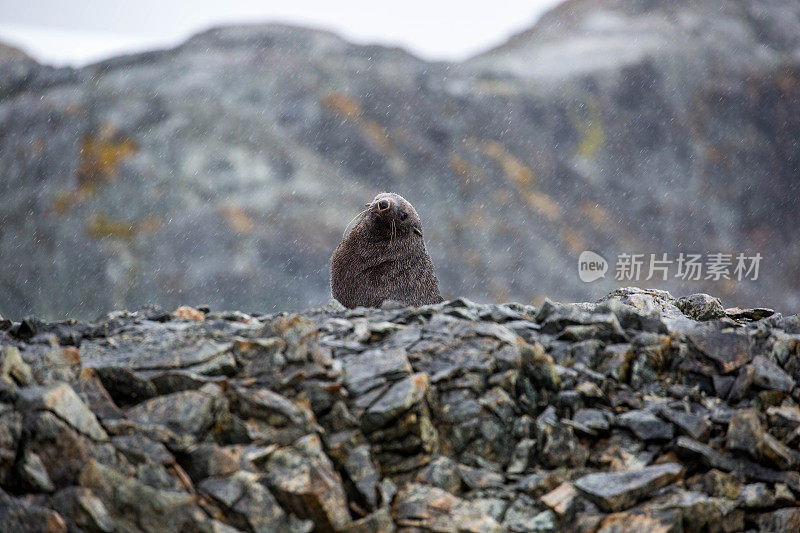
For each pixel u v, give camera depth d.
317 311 25.78
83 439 17.61
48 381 19.12
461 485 19.38
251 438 18.62
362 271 36.16
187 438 18.30
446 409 20.47
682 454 20.28
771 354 23.16
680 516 18.52
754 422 20.38
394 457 19.67
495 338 22.02
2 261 160.38
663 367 23.06
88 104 184.00
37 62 198.50
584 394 21.36
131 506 16.95
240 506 17.34
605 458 20.16
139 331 22.70
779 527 19.27
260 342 20.66
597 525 18.42
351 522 17.61
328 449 18.84
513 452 20.25
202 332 22.17
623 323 24.27
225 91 192.12
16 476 17.14
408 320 24.33
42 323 23.38
